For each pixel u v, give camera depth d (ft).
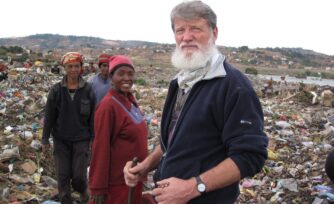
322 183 23.39
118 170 13.99
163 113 9.66
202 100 8.41
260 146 7.83
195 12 8.57
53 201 19.90
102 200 13.82
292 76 386.73
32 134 31.76
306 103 66.08
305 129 43.50
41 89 66.44
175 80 9.46
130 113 14.25
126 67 14.10
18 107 44.78
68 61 18.35
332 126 43.45
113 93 14.17
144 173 10.36
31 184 22.35
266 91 79.61
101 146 13.66
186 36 8.65
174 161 8.59
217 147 8.42
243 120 7.95
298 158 30.45
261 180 25.40
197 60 8.48
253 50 562.25
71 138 18.86
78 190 19.75
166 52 496.23
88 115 18.93
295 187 23.02
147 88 86.33
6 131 33.17
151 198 10.03
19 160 25.22
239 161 7.75
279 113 53.47
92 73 84.17
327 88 76.95
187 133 8.46
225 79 8.30
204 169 8.39
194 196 7.86
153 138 34.81
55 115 18.93
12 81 73.72
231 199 8.59
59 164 19.08
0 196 19.93
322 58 592.19
